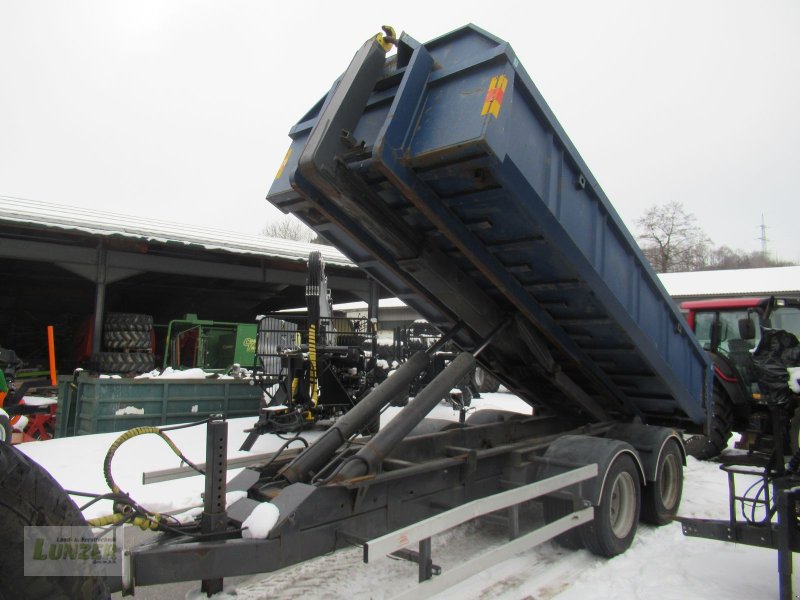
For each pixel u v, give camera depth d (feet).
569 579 12.38
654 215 170.19
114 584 8.14
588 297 14.23
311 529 10.02
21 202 39.60
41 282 56.70
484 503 10.71
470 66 10.94
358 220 12.19
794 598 11.42
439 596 11.36
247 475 12.07
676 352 17.29
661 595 11.64
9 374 26.37
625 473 14.52
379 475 11.36
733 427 24.90
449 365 14.51
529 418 18.75
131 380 29.01
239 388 32.78
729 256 213.66
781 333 12.69
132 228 35.17
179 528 9.55
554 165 12.36
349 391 30.09
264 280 43.47
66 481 19.08
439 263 13.75
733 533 12.07
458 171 10.91
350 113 11.34
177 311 64.13
